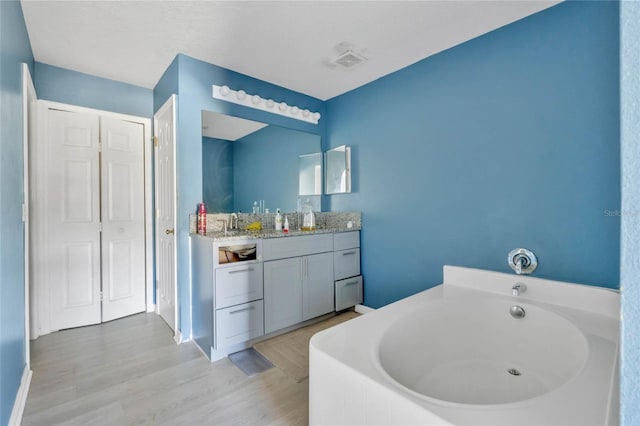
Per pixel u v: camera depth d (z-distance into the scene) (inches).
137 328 103.1
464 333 66.1
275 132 116.9
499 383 57.6
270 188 115.8
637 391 16.4
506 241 80.1
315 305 104.4
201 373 75.3
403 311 59.6
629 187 16.4
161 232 111.5
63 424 57.6
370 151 114.7
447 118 91.8
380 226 111.8
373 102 113.3
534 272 75.1
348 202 123.6
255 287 89.2
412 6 72.4
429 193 96.8
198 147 97.2
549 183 72.8
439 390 55.9
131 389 68.6
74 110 103.6
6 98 56.9
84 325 105.6
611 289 61.7
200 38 85.3
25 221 74.2
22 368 69.0
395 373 51.2
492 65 82.1
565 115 70.2
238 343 85.7
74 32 81.9
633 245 16.3
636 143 16.1
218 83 101.4
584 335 50.1
